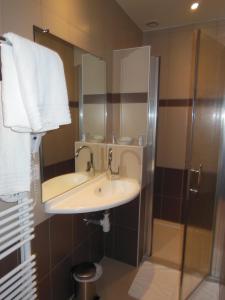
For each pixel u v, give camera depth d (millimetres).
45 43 1279
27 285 1118
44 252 1417
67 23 1448
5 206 1073
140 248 2246
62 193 1519
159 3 2072
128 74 2176
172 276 2070
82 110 1756
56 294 1594
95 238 2131
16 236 1051
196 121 1623
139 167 2053
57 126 1101
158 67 2145
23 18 1112
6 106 886
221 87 1840
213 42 1684
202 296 1830
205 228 1953
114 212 2223
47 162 1393
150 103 2164
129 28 2385
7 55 879
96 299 1777
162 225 2949
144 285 1955
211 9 2170
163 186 2904
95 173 1975
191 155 1649
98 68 1907
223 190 1984
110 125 2215
